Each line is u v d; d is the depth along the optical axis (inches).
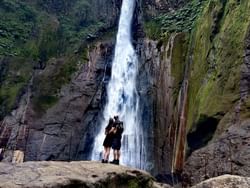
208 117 712.4
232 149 612.4
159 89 1038.4
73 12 1749.5
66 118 1159.6
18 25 1585.9
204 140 738.8
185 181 675.4
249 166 571.8
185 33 1034.7
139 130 1066.7
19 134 1138.7
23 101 1202.0
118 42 1289.4
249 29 679.7
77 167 385.1
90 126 1173.7
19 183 306.3
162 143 967.6
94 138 1165.7
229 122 658.2
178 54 1015.0
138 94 1114.1
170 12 1242.0
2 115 1218.6
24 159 1104.8
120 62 1242.0
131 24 1285.7
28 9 1657.2
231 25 754.8
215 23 819.4
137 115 1091.9
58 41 1568.7
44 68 1261.1
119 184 396.5
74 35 1620.3
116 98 1182.9
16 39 1542.8
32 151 1114.1
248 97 645.3
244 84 663.1
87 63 1236.5
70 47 1545.3
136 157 1047.0
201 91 791.1
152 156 995.9
